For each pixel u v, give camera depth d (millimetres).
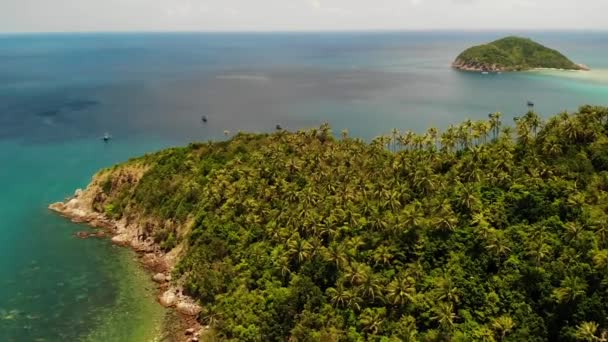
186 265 101500
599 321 71250
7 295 96938
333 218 95688
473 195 96062
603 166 105562
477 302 76688
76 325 88500
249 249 99688
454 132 128250
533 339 71000
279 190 111312
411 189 105750
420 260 84562
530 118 127438
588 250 79875
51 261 109750
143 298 96938
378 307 79125
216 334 83625
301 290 84062
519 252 82750
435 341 71625
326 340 74625
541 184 96438
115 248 115875
